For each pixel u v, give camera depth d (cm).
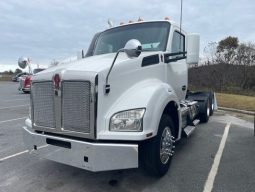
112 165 364
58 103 398
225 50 2691
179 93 619
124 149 364
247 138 732
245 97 1706
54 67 443
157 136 421
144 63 465
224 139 720
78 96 381
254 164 526
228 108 1341
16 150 612
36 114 432
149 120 388
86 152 369
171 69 559
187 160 546
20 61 559
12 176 466
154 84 459
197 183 437
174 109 491
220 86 2216
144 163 432
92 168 365
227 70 2239
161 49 534
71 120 390
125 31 580
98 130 375
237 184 434
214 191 410
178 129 502
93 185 430
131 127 379
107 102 387
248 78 2139
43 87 418
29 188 420
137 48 398
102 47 587
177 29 586
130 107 388
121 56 472
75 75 382
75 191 410
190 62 557
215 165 518
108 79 389
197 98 941
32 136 429
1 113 1170
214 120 1012
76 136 387
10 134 769
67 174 472
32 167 506
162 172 449
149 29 564
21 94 2242
